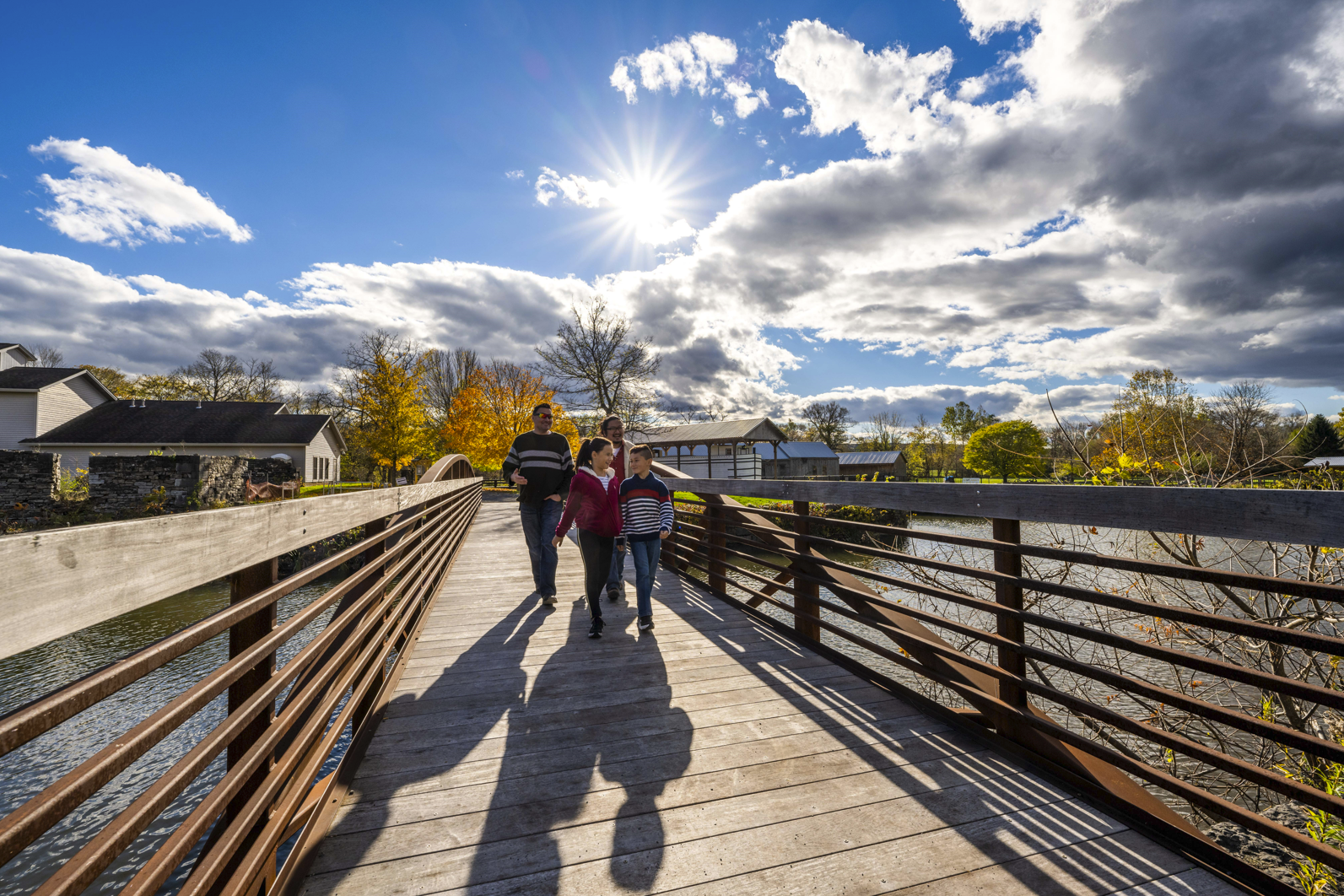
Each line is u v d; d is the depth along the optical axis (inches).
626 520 171.2
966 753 98.9
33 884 187.9
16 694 331.6
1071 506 84.7
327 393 2337.6
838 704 120.2
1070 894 66.6
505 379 1476.4
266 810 62.5
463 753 100.6
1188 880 68.4
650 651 155.0
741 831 78.9
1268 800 165.9
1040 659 90.5
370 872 71.1
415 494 145.3
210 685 49.9
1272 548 157.5
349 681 90.8
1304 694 58.3
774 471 1779.0
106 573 38.1
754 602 189.5
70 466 1176.8
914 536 117.6
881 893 67.2
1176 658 70.2
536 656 151.3
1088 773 84.9
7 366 1311.5
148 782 238.7
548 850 75.3
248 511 58.9
